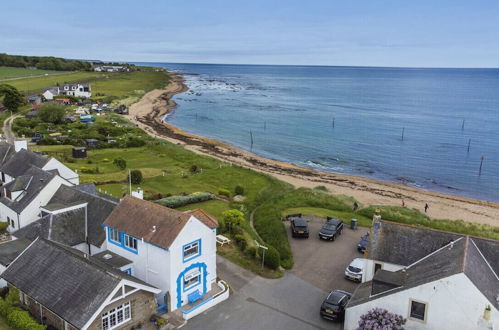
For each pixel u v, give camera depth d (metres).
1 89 138.50
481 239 32.72
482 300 25.33
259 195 69.12
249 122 168.38
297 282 39.62
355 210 64.81
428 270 29.38
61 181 47.91
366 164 111.31
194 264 35.09
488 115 192.50
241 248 45.28
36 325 28.03
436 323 26.88
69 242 39.69
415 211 67.00
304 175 95.69
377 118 182.38
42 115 124.62
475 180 99.06
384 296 28.31
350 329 30.00
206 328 31.86
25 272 31.94
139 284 29.77
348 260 44.78
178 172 81.19
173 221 34.28
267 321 33.16
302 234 50.41
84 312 27.33
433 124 168.75
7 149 63.34
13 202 47.34
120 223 36.38
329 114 192.00
